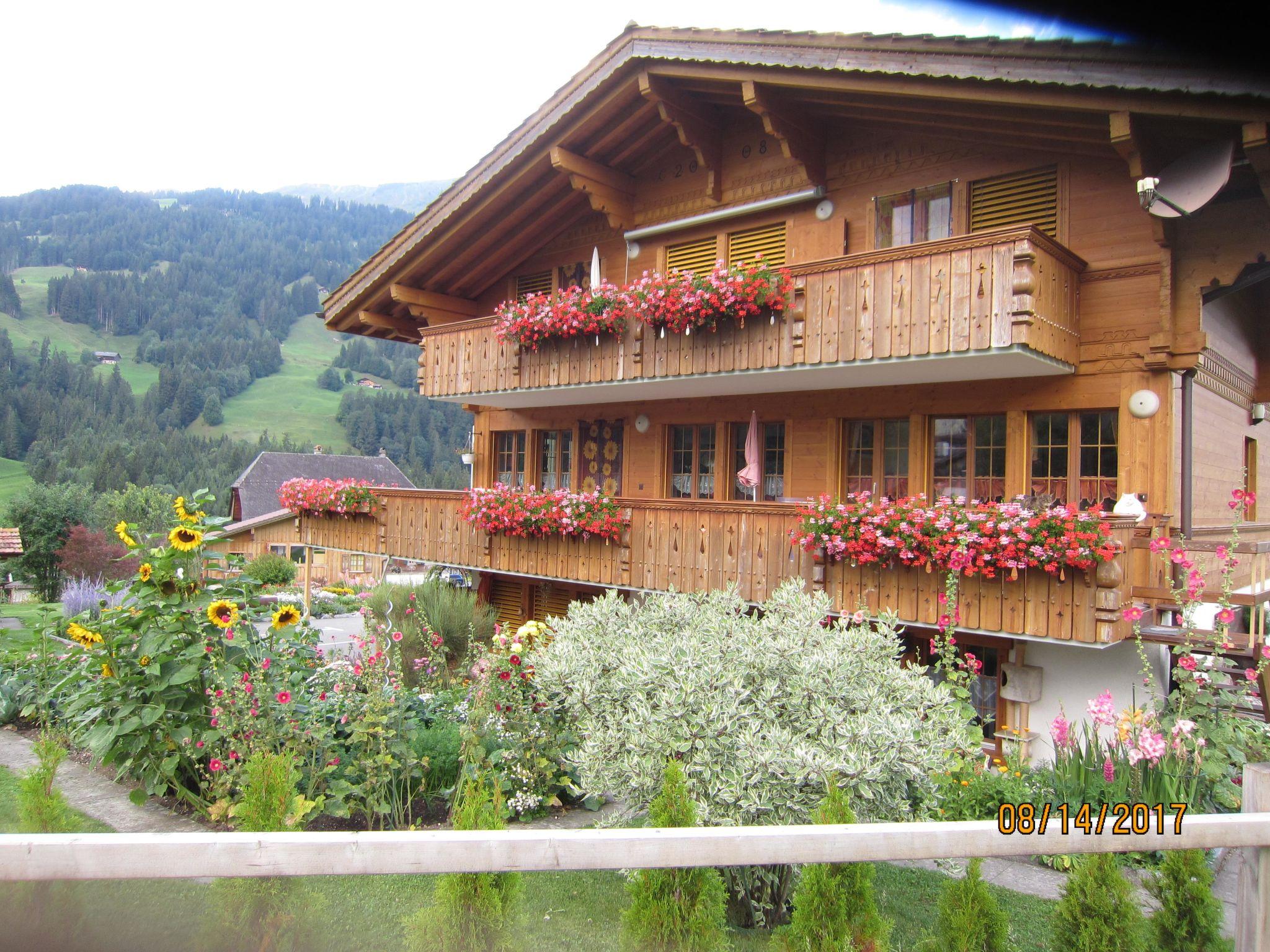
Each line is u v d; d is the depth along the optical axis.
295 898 4.19
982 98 8.95
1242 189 8.97
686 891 3.97
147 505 48.03
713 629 6.09
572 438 15.46
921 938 4.79
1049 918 5.91
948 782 7.03
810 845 3.05
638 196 14.09
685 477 13.88
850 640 5.99
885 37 9.49
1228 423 11.68
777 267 11.22
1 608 27.36
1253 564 8.74
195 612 6.75
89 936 4.35
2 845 2.67
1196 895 4.14
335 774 6.89
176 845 2.72
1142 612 7.91
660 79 11.95
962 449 10.88
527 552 13.62
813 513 9.95
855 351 9.95
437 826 6.84
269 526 41.47
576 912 5.36
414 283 15.87
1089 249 9.83
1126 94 8.08
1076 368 9.86
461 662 12.88
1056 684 9.70
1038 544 8.38
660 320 11.64
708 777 5.09
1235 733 7.78
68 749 8.56
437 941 4.02
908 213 11.20
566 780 7.50
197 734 6.64
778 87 10.87
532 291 15.84
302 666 7.80
